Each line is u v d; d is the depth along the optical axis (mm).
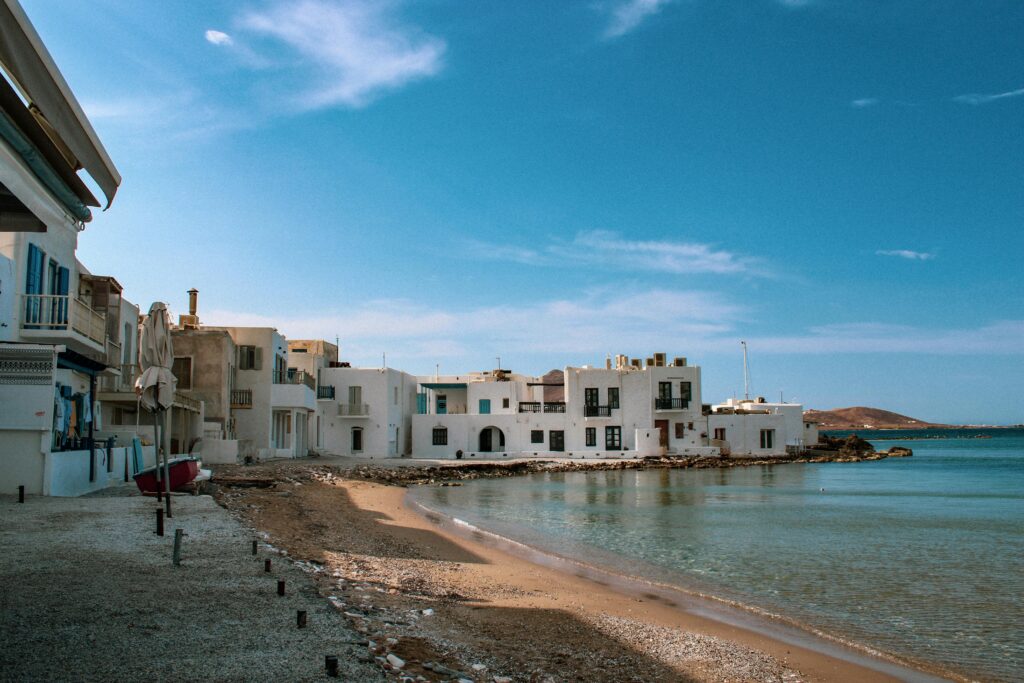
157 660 6941
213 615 8555
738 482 51562
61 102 4895
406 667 8016
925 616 13773
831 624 13156
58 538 12281
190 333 43219
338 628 8484
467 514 30281
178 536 11000
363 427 64812
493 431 73188
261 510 21219
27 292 22094
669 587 16203
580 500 37312
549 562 18984
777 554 20891
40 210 6008
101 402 30219
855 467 71875
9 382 17844
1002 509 33938
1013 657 11242
